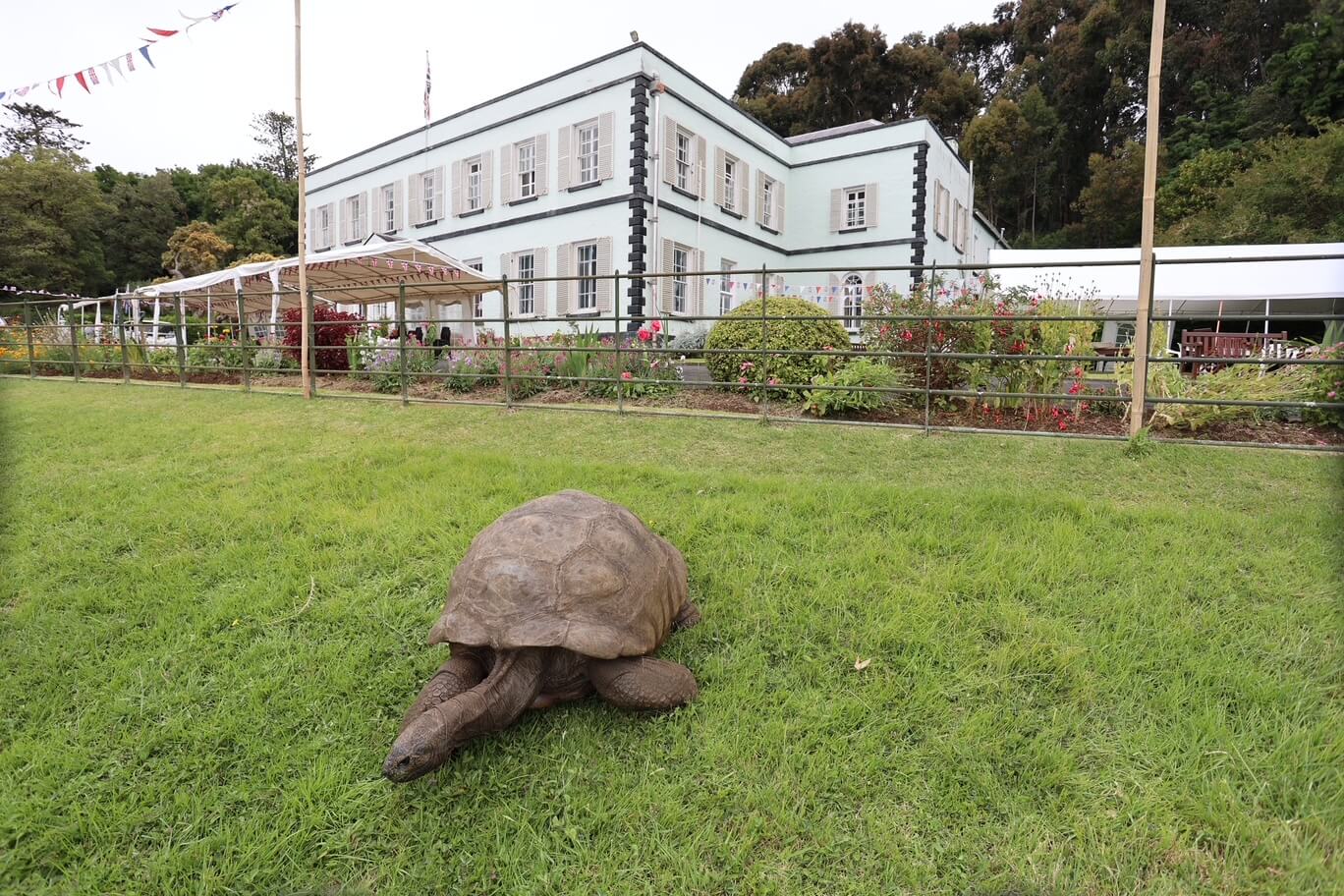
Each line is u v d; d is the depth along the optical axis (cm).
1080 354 682
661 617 280
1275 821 215
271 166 5772
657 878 208
